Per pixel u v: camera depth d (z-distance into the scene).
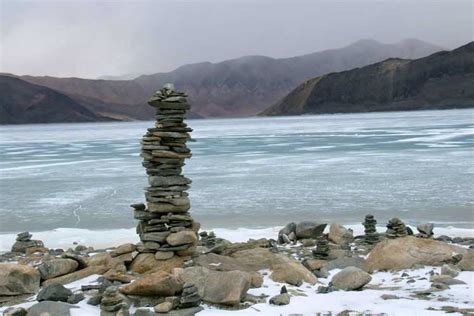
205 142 89.94
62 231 21.88
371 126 133.88
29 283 11.09
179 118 12.93
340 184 34.28
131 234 20.98
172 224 12.78
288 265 11.81
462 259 12.18
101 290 10.24
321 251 14.27
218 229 21.44
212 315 9.12
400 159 49.41
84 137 129.75
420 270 12.07
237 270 10.88
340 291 10.63
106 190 35.16
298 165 47.34
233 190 33.06
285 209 26.31
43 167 53.38
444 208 25.28
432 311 8.87
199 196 30.97
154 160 12.89
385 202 27.34
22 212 27.80
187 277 10.45
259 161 52.59
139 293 9.96
